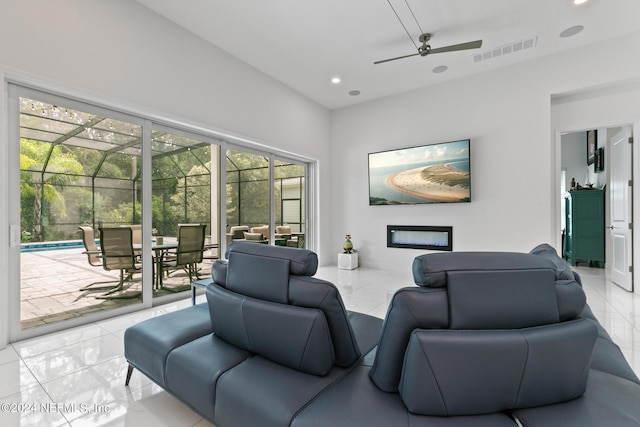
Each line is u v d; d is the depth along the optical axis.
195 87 3.58
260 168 4.88
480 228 4.56
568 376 0.97
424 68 4.40
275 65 4.32
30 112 2.49
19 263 2.43
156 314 3.07
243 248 1.56
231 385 1.20
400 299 1.04
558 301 1.06
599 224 5.67
